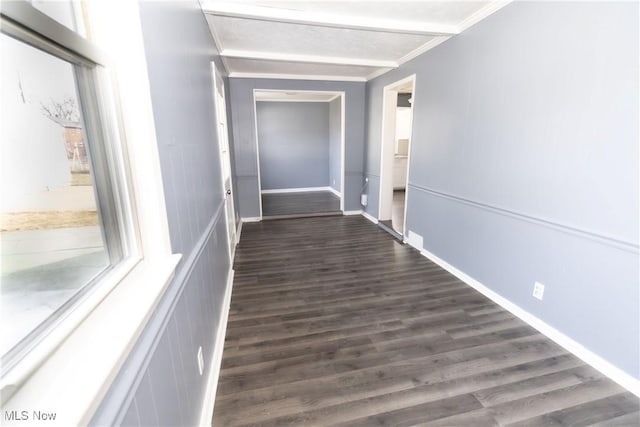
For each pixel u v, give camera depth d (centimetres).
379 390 162
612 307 164
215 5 213
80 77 71
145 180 94
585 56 167
